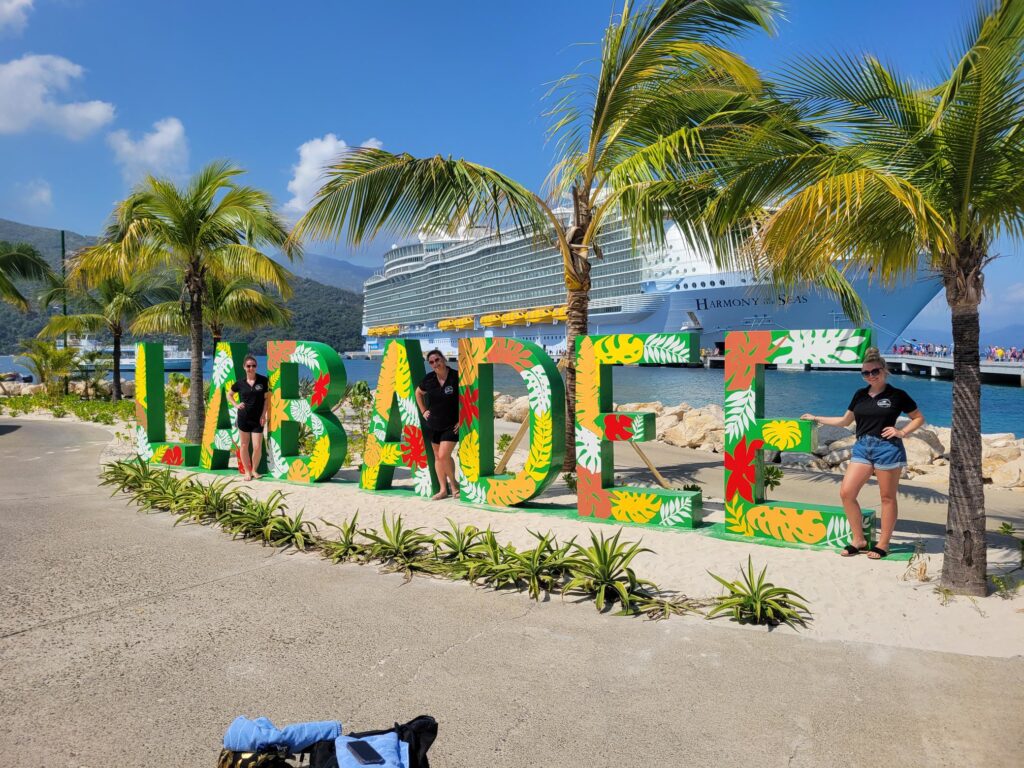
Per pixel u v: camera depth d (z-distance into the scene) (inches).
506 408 770.2
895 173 202.2
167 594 199.3
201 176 482.0
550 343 3144.7
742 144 226.5
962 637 163.6
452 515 288.7
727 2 308.5
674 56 329.4
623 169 326.6
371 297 4899.1
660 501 265.9
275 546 250.2
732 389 250.4
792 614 174.7
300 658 155.5
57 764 113.4
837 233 193.6
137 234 466.0
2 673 147.7
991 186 180.4
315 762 78.2
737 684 142.1
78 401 957.2
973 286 187.8
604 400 280.5
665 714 130.0
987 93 166.1
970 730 123.0
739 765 113.2
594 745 119.6
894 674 145.8
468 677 146.0
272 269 489.1
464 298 3757.4
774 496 343.3
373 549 234.7
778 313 2332.7
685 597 194.9
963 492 188.4
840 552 227.0
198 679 144.9
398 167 323.0
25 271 931.3
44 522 287.7
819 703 133.7
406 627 174.6
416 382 325.4
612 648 161.3
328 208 329.1
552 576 207.6
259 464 381.7
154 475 359.3
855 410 221.8
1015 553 227.5
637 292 2679.6
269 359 376.2
